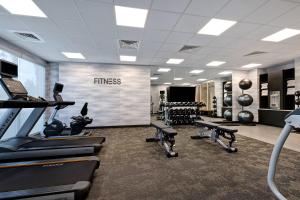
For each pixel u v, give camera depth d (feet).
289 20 10.52
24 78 18.61
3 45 13.96
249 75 28.22
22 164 7.47
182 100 26.61
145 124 23.63
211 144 14.07
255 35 13.01
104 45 15.52
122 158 10.55
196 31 12.32
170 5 8.97
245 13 9.73
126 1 8.65
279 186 7.14
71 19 10.61
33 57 18.42
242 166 9.30
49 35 13.17
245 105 25.44
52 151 9.72
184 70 28.78
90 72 22.29
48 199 4.92
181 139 15.92
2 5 9.13
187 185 7.21
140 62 22.30
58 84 13.15
